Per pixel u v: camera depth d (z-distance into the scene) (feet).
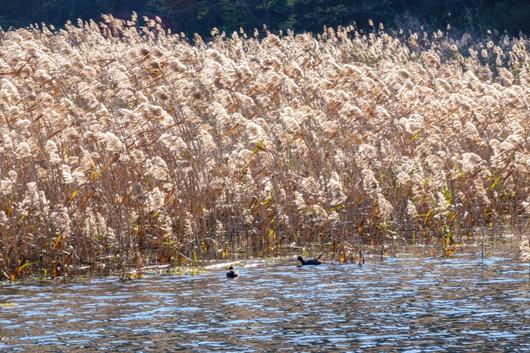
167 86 150.61
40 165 136.05
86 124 147.13
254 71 176.24
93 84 152.56
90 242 127.54
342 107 149.69
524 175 157.69
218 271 122.83
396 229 144.46
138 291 109.40
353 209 140.97
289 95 169.89
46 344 84.28
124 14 462.60
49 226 127.13
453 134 160.25
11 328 90.63
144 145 137.28
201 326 90.43
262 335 86.58
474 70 267.18
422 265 122.72
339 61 244.01
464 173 148.87
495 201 155.53
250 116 158.30
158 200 128.06
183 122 138.92
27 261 126.82
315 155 147.23
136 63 148.97
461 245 137.90
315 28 447.42
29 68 152.35
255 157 143.33
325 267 123.44
